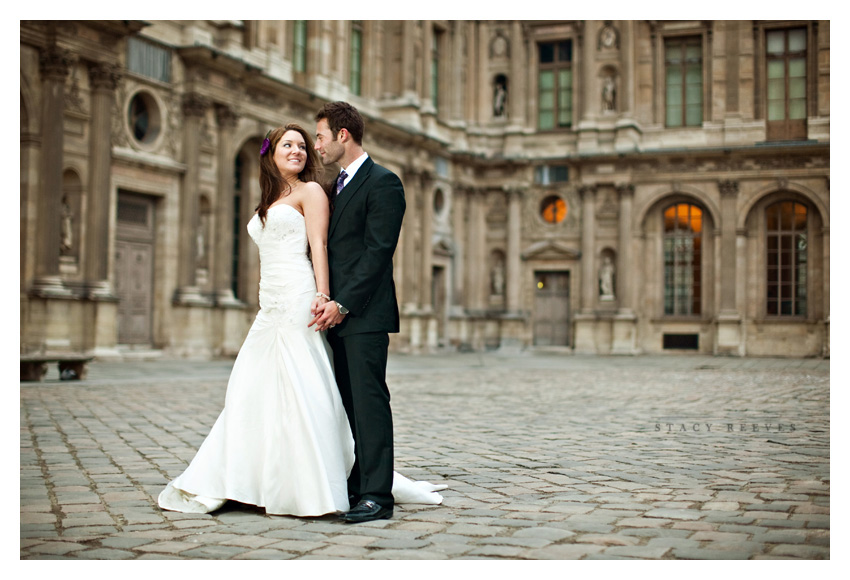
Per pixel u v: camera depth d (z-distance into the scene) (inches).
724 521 207.0
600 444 358.0
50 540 188.4
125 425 407.2
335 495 214.2
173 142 1018.7
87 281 899.4
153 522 207.2
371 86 1424.7
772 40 1539.1
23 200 840.3
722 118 1558.8
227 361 990.4
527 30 1656.0
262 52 1149.7
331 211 230.5
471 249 1657.2
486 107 1680.6
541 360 1328.7
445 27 1600.6
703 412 499.5
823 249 1488.7
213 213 1074.1
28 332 837.2
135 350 986.7
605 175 1599.4
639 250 1585.9
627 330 1560.0
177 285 1032.2
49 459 304.7
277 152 232.4
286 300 223.1
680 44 1599.4
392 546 183.0
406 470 289.7
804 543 184.9
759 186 1520.7
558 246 1627.7
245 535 194.2
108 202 915.4
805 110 1521.9
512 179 1658.5
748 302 1535.4
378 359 219.1
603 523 205.0
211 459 222.1
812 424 434.6
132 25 925.8
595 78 1616.6
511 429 413.1
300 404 215.3
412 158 1471.5
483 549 179.6
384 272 220.7
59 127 857.5
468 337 1649.9
